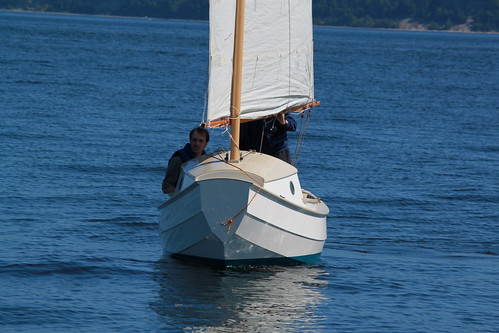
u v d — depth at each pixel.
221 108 43.03
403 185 79.12
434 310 39.91
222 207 42.31
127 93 162.75
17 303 38.06
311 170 85.81
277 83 46.38
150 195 68.56
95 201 64.62
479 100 189.75
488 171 90.00
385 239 56.84
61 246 49.41
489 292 43.62
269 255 44.91
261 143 46.50
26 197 64.44
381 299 41.41
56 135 100.56
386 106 164.00
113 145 95.44
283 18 46.09
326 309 39.06
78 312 37.12
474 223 63.59
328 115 142.38
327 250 52.16
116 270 44.19
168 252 47.28
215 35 42.09
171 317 36.75
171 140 103.00
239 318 36.97
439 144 111.00
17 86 162.62
